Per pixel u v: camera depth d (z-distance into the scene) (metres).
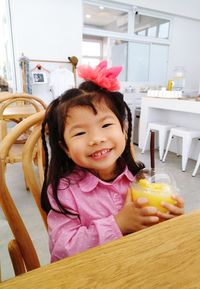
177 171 2.97
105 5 4.87
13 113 2.27
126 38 5.27
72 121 0.67
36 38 4.30
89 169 0.77
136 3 5.03
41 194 0.73
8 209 0.59
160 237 0.45
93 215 0.74
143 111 3.82
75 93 0.70
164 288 0.34
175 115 3.64
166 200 0.62
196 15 5.84
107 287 0.34
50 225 0.70
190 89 6.26
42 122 0.74
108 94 0.71
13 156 1.95
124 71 5.43
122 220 0.62
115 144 0.71
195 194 2.33
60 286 0.34
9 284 0.35
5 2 4.06
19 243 0.62
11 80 4.52
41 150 0.87
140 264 0.38
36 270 0.37
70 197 0.73
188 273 0.37
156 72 5.86
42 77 4.43
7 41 4.36
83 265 0.38
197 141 3.37
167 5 5.38
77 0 4.49
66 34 4.54
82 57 4.86
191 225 0.49
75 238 0.64
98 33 4.95
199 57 6.34
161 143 3.39
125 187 0.82
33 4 4.13
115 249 0.42
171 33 5.75
